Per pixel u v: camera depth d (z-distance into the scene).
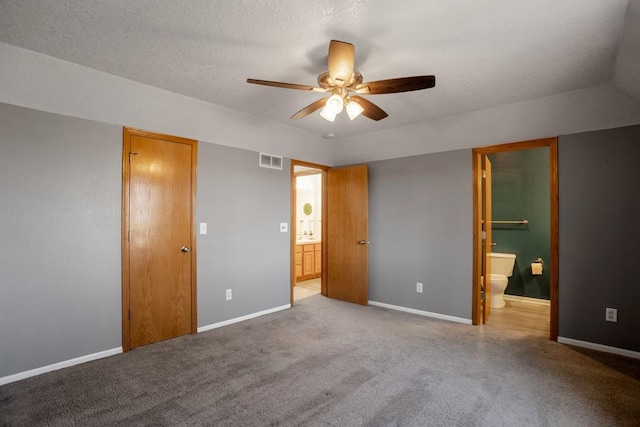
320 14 1.86
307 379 2.42
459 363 2.70
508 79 2.66
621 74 2.46
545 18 1.87
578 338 3.08
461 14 1.84
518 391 2.26
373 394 2.22
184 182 3.34
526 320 3.88
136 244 3.02
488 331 3.48
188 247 3.37
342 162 4.92
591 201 3.02
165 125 3.14
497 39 2.09
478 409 2.04
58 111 2.56
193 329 3.39
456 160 3.84
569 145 3.13
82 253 2.70
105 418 1.95
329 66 1.94
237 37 2.10
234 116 3.51
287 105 3.32
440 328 3.57
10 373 2.37
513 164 4.81
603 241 2.97
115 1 1.74
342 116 3.65
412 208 4.20
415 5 1.76
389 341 3.18
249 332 3.43
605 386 2.32
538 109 3.10
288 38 2.11
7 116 2.35
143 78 2.70
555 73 2.55
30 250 2.45
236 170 3.79
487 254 4.03
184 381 2.39
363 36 2.07
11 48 2.19
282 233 4.32
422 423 1.91
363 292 4.55
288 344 3.10
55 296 2.56
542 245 4.63
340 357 2.80
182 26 1.98
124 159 2.92
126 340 2.93
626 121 2.85
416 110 3.40
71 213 2.64
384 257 4.46
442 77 2.63
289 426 1.88
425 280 4.07
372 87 2.15
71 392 2.23
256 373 2.51
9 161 2.36
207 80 2.74
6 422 1.91
